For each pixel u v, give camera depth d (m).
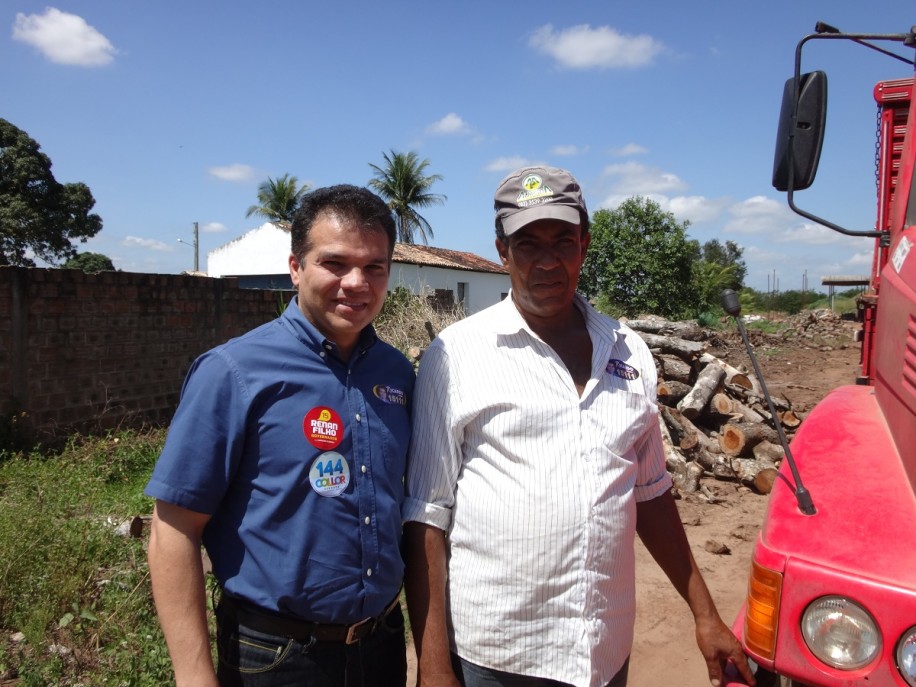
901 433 2.13
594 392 2.04
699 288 26.33
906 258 2.48
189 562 1.72
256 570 1.76
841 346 19.05
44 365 7.28
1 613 3.68
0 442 6.70
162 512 1.73
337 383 1.86
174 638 1.69
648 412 2.13
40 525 4.35
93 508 5.25
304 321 1.86
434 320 10.98
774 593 1.82
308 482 1.77
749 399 8.22
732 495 6.45
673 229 25.23
